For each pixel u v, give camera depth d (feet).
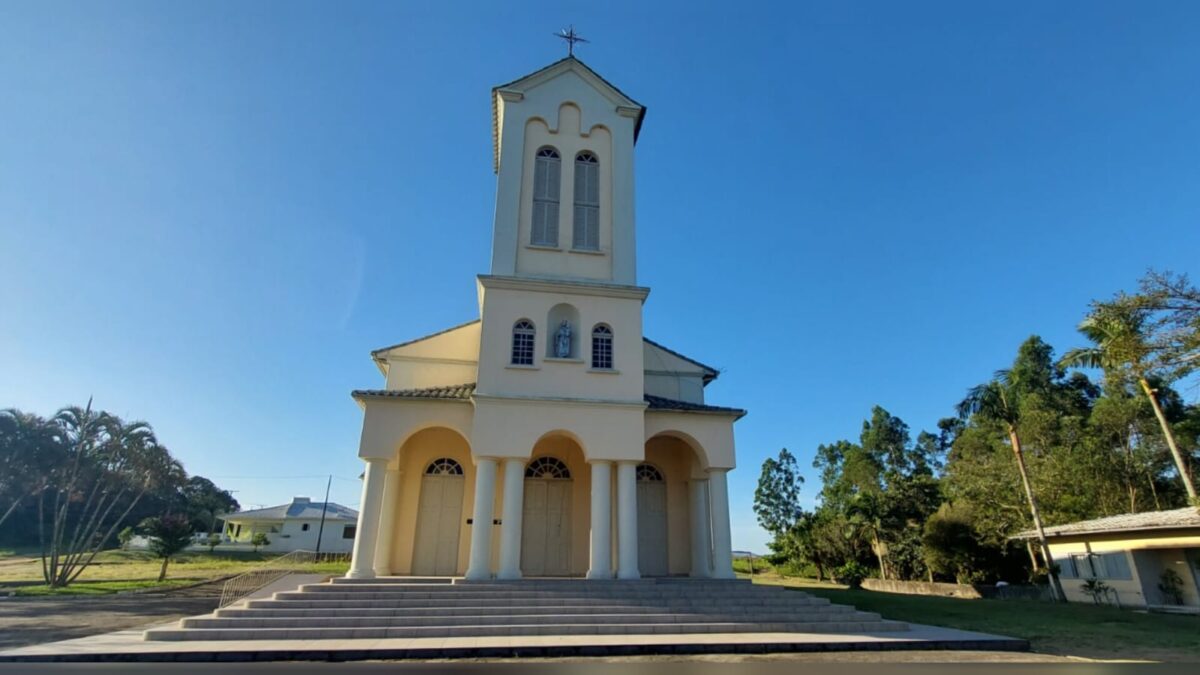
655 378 80.53
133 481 127.03
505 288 67.10
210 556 175.22
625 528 60.34
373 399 62.03
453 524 69.10
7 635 49.62
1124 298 61.87
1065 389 160.35
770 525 223.51
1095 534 94.68
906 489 150.30
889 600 89.81
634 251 72.84
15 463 139.85
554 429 62.08
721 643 42.63
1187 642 50.42
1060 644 48.62
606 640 43.47
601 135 78.23
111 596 88.53
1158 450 114.73
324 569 109.19
